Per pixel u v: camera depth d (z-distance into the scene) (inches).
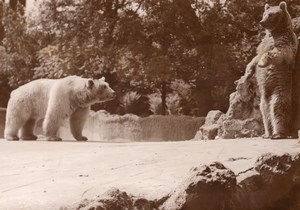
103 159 387.5
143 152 407.8
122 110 946.7
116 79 942.4
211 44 871.7
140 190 284.5
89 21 933.2
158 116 811.4
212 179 267.0
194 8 886.4
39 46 1023.6
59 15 945.5
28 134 615.2
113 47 903.1
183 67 885.8
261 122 530.0
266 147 403.5
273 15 481.4
